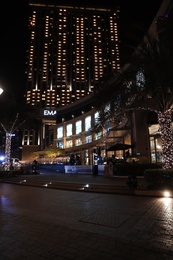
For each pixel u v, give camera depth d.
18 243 4.19
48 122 88.25
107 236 4.46
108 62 150.62
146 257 3.46
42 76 140.38
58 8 161.38
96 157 25.20
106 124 13.94
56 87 139.62
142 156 20.48
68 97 138.62
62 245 4.04
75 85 142.25
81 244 4.07
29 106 23.08
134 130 22.59
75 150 61.50
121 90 11.59
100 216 6.05
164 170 9.89
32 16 157.50
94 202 8.22
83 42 154.00
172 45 10.50
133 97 11.98
